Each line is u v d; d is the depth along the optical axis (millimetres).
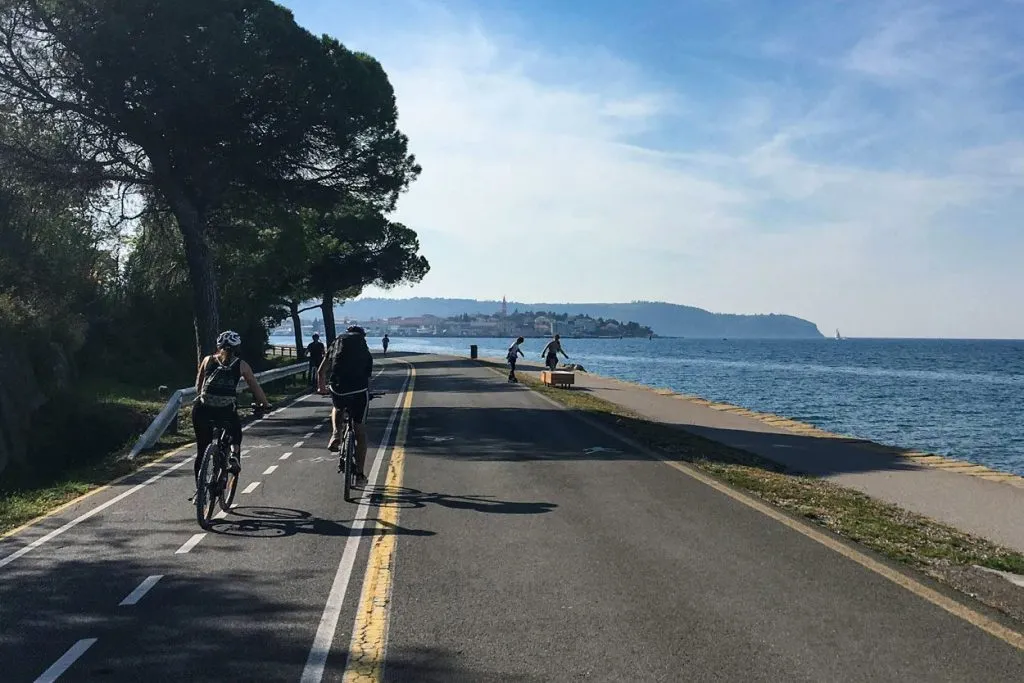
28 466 15742
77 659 5109
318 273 56031
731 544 7934
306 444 15555
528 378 38406
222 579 6773
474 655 5133
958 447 27531
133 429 18703
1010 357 148750
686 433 17875
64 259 25141
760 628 5629
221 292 36688
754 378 69625
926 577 6918
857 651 5219
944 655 5156
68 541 8141
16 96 22141
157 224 29359
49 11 20344
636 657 5105
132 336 31125
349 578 6770
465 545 7840
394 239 60156
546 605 6090
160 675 4863
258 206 29328
